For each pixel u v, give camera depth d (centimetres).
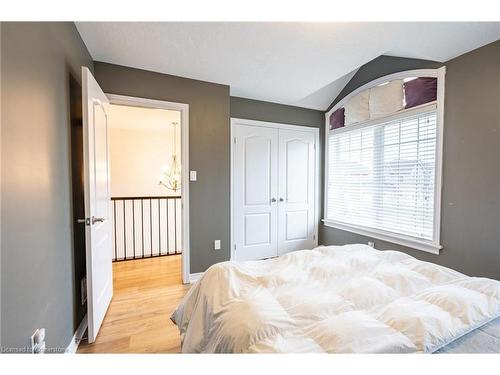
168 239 384
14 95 95
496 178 185
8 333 88
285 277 126
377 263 150
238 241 335
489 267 189
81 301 176
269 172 353
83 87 158
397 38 185
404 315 89
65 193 148
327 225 382
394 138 273
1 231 86
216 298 113
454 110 211
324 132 388
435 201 226
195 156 271
